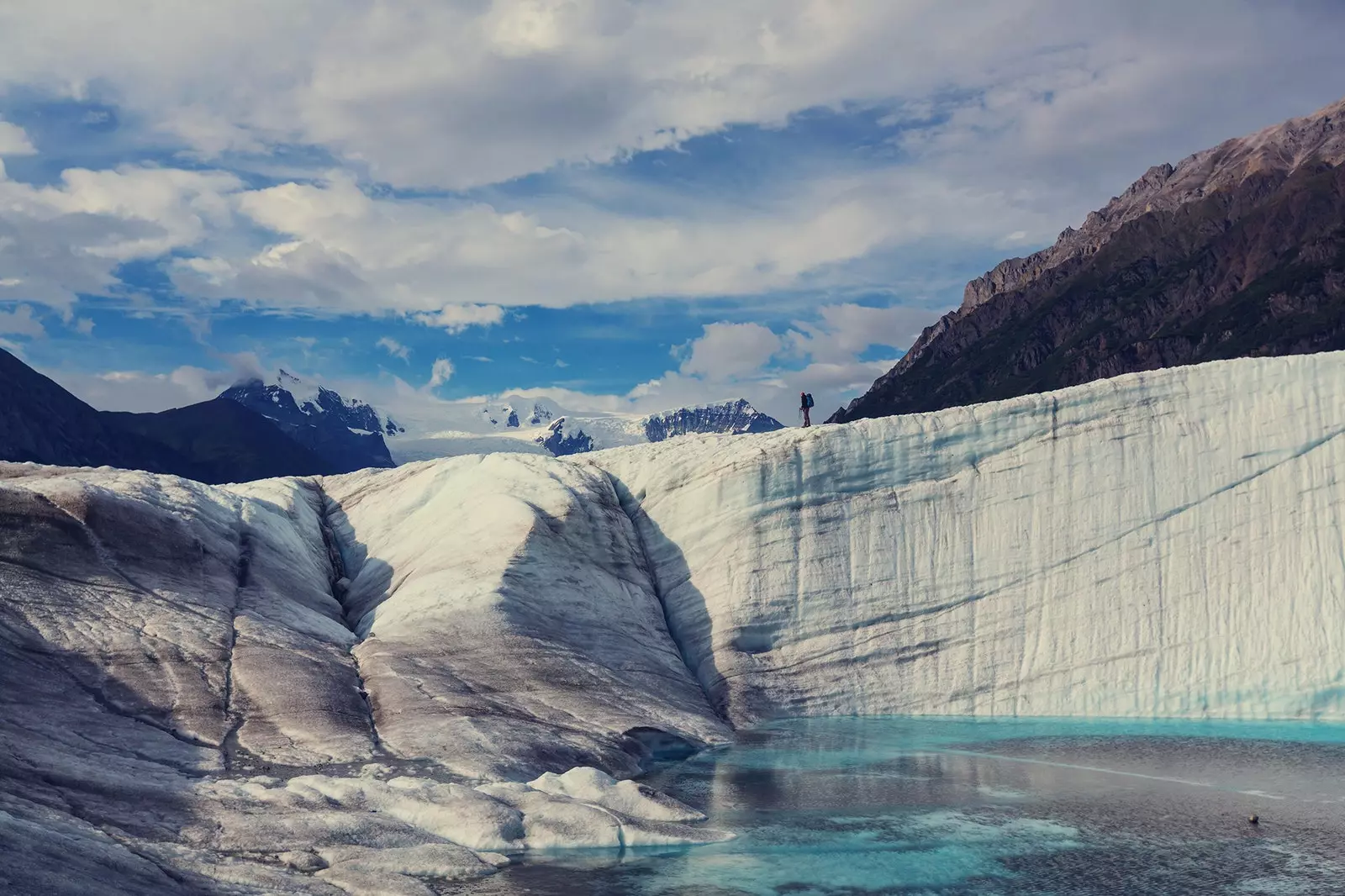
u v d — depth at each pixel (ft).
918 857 126.62
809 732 216.74
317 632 213.66
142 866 100.42
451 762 156.76
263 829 120.88
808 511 260.01
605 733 185.26
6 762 125.90
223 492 260.62
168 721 160.45
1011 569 247.91
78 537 202.49
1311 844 130.93
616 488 291.99
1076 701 232.94
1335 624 225.56
